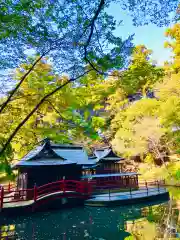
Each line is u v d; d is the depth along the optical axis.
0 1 3.23
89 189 18.61
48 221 13.88
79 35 3.84
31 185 17.70
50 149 19.30
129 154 27.27
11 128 4.80
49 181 18.69
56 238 10.68
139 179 29.98
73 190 17.84
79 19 3.73
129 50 3.47
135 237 10.38
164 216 13.85
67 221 13.85
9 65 4.28
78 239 10.48
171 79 18.55
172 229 10.95
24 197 16.81
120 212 16.08
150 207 17.27
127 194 19.88
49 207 16.11
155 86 18.52
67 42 3.92
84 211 16.42
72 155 23.08
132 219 13.93
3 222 13.60
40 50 4.09
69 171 20.09
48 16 3.66
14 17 3.35
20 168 18.59
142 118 21.88
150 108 20.34
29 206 14.94
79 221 13.88
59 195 16.70
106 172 26.00
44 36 3.84
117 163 27.47
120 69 3.52
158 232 10.75
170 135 20.27
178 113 16.89
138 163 32.38
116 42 3.51
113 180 24.31
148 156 29.61
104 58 3.30
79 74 3.97
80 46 3.81
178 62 19.00
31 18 3.62
